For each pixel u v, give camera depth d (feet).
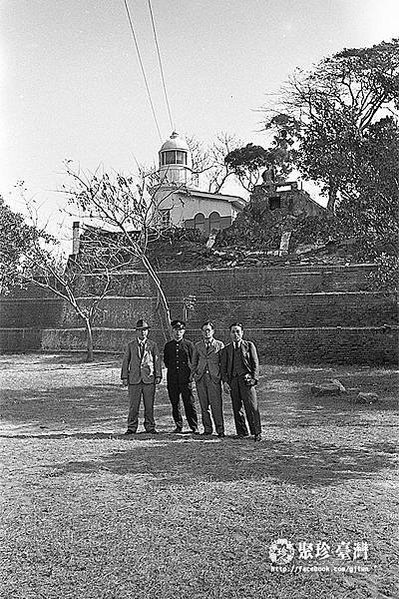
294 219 132.67
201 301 110.73
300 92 73.51
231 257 124.36
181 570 17.80
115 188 86.22
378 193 63.16
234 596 16.40
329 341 95.71
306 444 36.27
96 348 118.32
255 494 25.31
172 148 176.04
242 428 39.11
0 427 44.52
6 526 21.18
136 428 41.32
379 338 92.68
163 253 130.11
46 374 83.10
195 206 165.68
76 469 29.55
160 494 25.25
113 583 17.10
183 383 41.22
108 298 120.37
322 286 107.04
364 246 65.05
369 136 64.54
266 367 88.22
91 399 60.03
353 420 45.14
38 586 16.84
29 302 127.24
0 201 115.85
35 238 116.67
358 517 22.24
